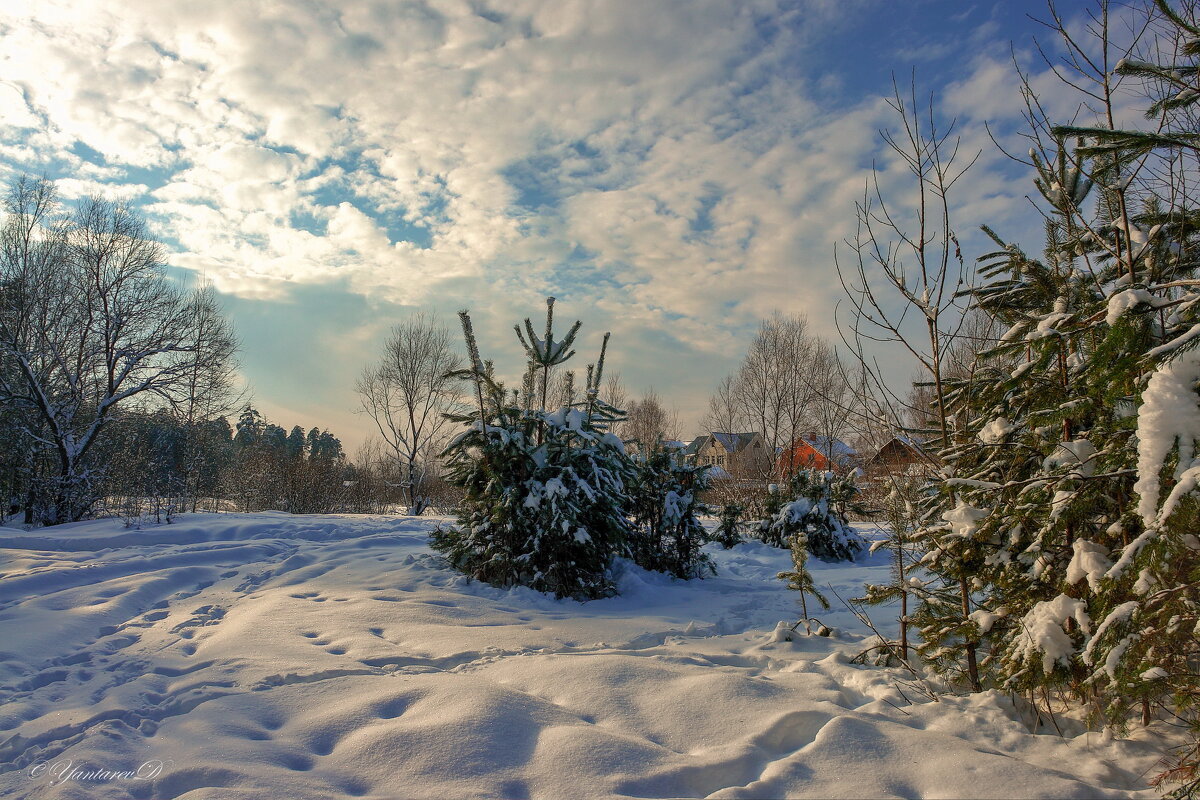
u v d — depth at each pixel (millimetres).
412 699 3801
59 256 18703
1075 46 3510
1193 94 3070
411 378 28219
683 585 8711
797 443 24297
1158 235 3559
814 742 3135
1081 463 3314
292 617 5902
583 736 3219
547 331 8211
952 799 2652
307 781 2896
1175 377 2674
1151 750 3006
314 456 28719
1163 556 2576
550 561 7520
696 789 2920
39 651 5012
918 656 4234
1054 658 3184
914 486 4410
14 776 3025
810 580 5324
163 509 16406
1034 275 4262
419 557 8930
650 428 34281
